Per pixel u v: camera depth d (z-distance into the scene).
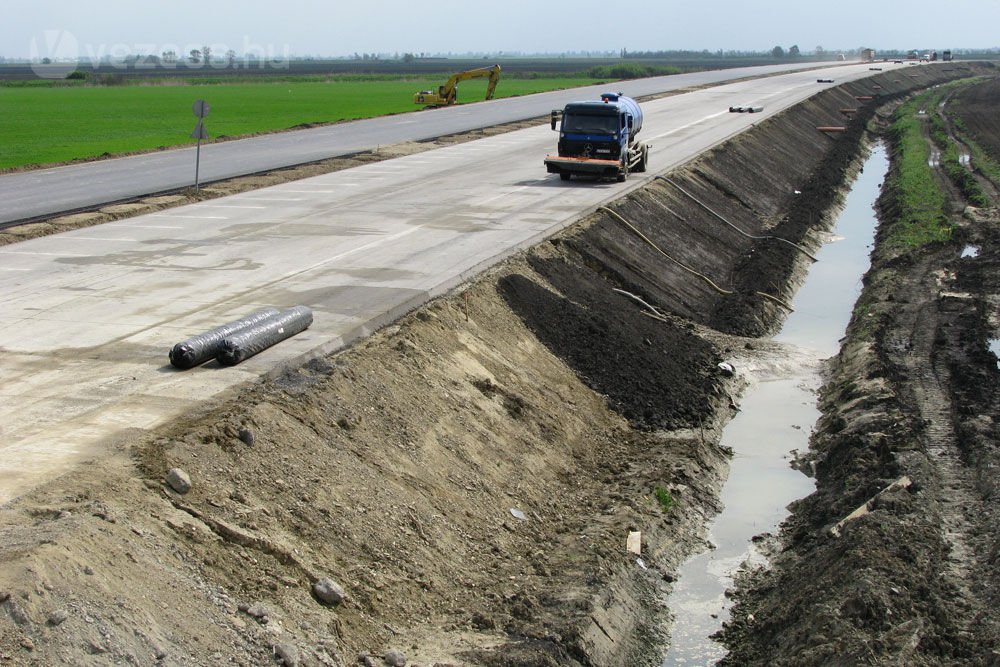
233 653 8.36
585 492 14.79
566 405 16.84
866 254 32.59
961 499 14.21
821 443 17.36
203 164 37.28
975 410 17.44
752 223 34.69
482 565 11.92
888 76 117.56
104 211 26.58
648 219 28.75
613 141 31.84
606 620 11.37
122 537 8.90
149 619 8.12
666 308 23.56
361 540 10.98
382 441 12.91
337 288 18.23
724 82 103.88
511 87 102.19
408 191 30.83
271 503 10.68
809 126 61.59
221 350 13.52
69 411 11.89
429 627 10.37
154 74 154.75
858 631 10.55
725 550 14.00
